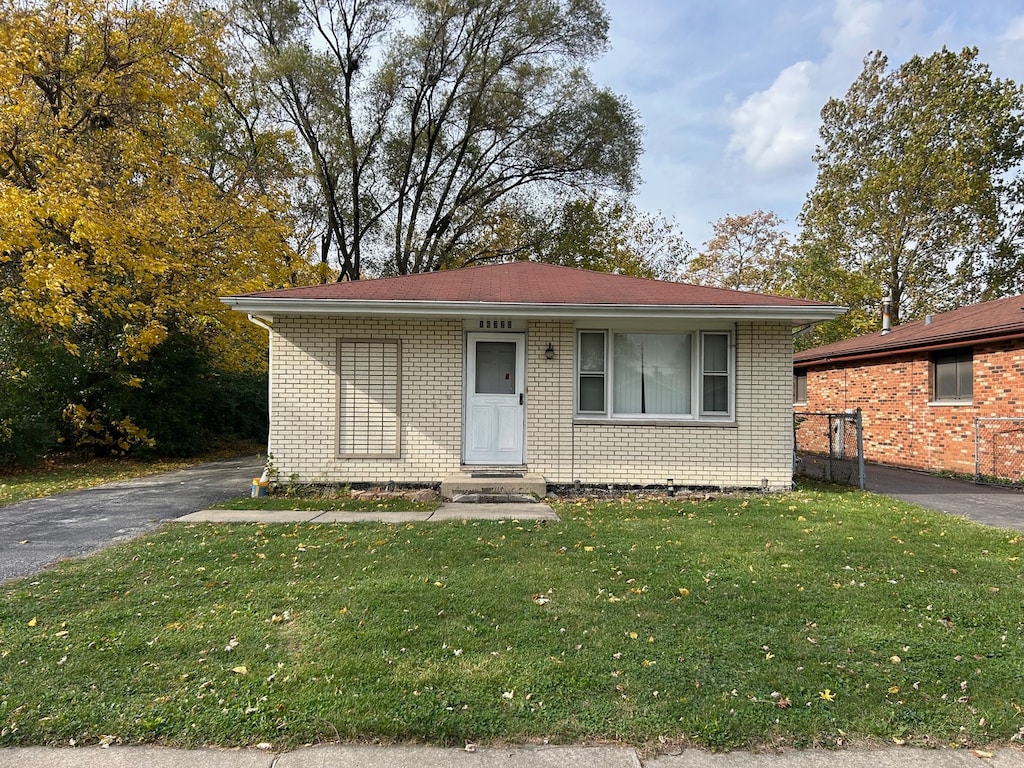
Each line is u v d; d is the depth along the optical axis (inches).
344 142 1019.3
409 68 1015.6
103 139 553.6
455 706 119.6
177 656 140.5
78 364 525.3
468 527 274.7
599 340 379.6
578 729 112.9
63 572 202.7
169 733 110.7
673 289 400.2
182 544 240.7
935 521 289.4
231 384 736.3
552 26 967.6
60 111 536.1
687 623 161.9
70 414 539.2
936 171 917.2
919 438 547.5
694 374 377.4
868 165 1008.2
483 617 164.9
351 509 320.8
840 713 119.0
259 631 154.4
